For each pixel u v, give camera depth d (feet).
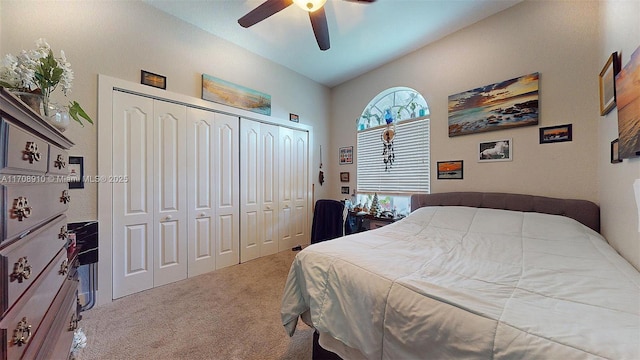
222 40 9.01
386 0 6.91
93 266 6.41
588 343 2.03
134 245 7.11
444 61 8.79
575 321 2.39
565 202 6.23
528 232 5.67
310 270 4.45
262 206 10.46
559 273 3.74
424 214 7.59
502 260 4.47
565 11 6.43
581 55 6.19
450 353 2.60
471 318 2.61
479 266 4.18
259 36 8.86
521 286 3.32
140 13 7.19
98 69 6.48
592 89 6.03
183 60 8.07
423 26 8.13
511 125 7.28
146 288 7.31
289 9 7.37
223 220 9.18
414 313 2.98
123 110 6.91
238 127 9.61
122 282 6.86
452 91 8.59
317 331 4.35
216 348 4.78
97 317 5.82
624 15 4.47
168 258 7.78
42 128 2.92
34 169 2.64
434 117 9.11
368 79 11.50
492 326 2.45
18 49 5.46
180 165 8.05
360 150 12.05
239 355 4.60
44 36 5.78
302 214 12.10
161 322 5.63
